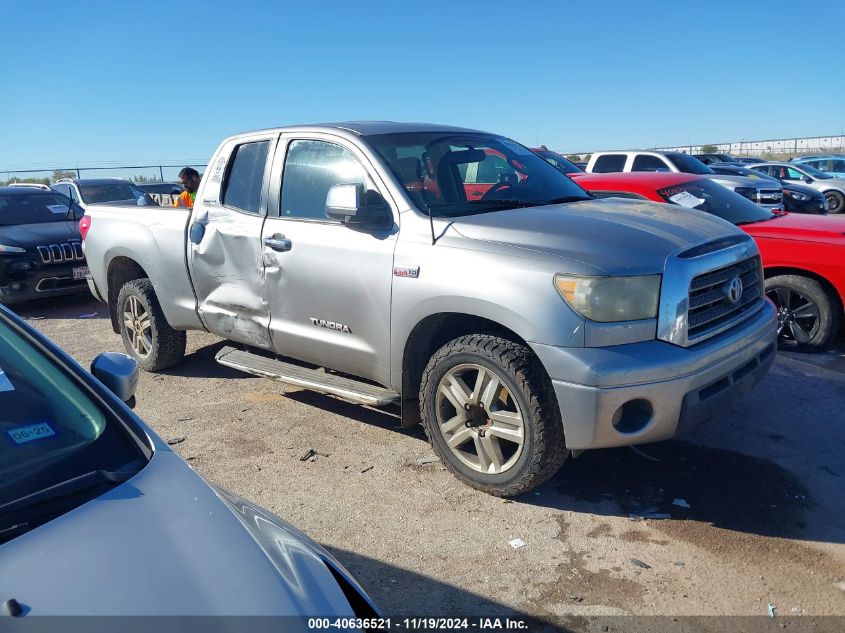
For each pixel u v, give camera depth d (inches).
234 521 80.5
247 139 211.0
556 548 139.2
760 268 177.5
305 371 197.3
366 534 146.3
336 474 172.7
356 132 186.4
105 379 102.6
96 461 86.5
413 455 181.3
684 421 143.5
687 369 141.3
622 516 149.6
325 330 184.9
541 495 159.3
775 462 171.0
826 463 170.1
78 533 74.4
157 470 86.4
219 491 89.4
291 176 195.3
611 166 536.1
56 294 382.9
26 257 369.1
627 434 141.6
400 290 164.2
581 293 139.6
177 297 229.9
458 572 132.9
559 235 150.5
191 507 80.7
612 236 149.4
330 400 223.1
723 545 138.3
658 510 151.4
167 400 228.5
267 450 187.8
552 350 140.9
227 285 210.5
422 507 155.9
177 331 247.6
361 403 178.1
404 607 123.3
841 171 1055.0
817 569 130.0
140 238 238.4
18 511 77.0
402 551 140.1
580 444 141.2
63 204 442.0
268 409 217.0
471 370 157.3
